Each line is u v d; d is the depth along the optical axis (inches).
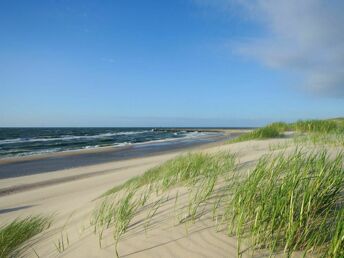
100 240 103.7
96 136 2153.1
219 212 110.1
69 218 169.5
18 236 147.8
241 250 83.4
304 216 88.6
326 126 520.4
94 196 244.5
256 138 540.7
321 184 100.0
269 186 107.7
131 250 91.2
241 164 204.5
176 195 143.3
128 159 654.5
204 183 156.8
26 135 2421.3
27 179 454.9
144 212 125.1
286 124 665.6
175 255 84.6
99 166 556.4
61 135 2415.1
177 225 104.3
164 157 599.8
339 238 70.5
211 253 83.6
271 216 90.5
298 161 133.8
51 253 107.2
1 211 258.4
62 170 535.5
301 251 79.0
